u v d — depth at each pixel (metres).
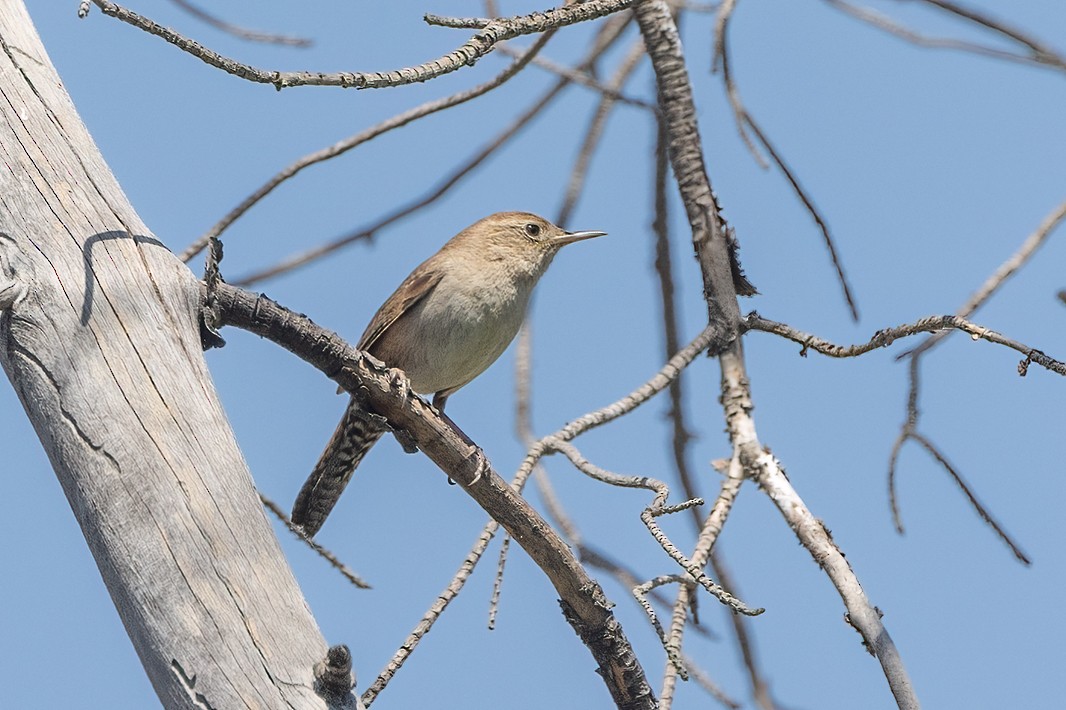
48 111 8.34
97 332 7.63
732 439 9.27
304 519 11.62
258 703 6.82
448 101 10.71
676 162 10.74
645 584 8.07
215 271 8.32
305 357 8.80
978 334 7.92
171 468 7.30
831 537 8.60
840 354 9.18
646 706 9.23
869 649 8.18
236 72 6.75
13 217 7.90
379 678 8.00
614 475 8.48
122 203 8.26
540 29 7.99
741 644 10.84
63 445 7.39
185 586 7.04
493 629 8.30
